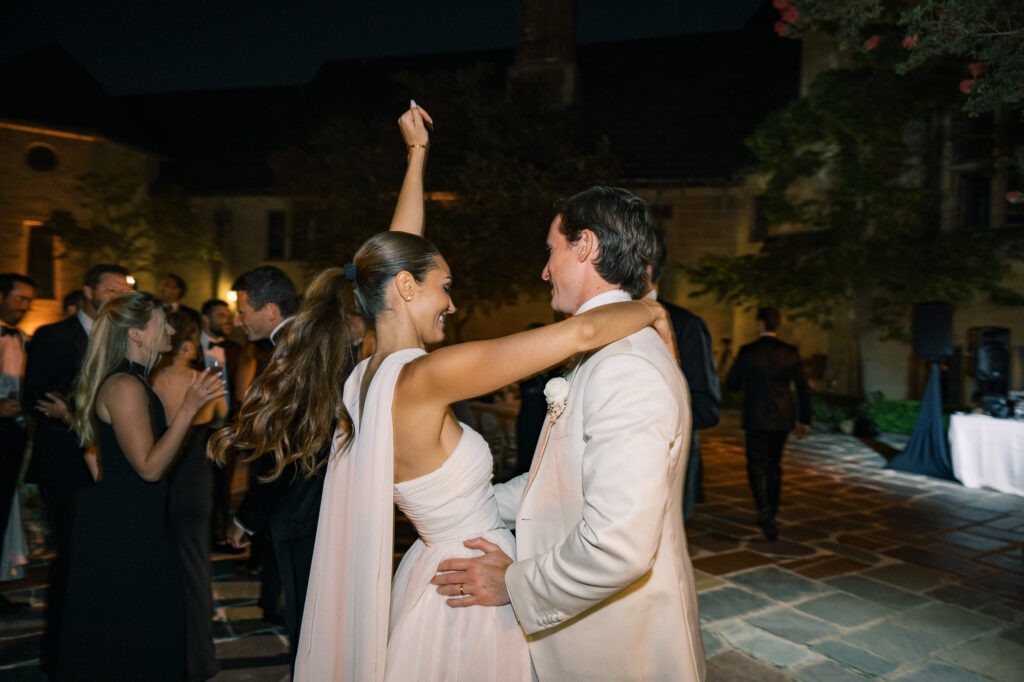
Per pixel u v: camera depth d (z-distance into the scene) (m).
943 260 11.81
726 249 16.56
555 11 17.78
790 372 5.08
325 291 1.68
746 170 15.05
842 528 5.45
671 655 1.37
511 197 13.61
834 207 12.52
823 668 3.14
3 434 3.75
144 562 2.31
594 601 1.27
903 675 3.09
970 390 12.09
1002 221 12.28
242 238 19.27
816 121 12.20
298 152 15.11
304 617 1.51
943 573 4.44
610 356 1.38
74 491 3.11
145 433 2.27
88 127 17.33
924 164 12.95
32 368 3.34
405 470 1.48
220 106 21.50
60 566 2.99
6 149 16.33
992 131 11.66
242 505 2.35
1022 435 6.57
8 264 16.44
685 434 1.44
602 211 1.54
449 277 1.61
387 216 14.23
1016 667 3.17
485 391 1.31
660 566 1.39
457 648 1.44
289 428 1.59
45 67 17.66
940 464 7.46
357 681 1.37
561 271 1.61
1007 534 5.34
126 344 2.37
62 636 2.26
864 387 13.40
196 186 19.30
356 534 1.41
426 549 1.55
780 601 3.93
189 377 2.89
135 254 16.98
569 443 1.43
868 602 3.93
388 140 14.61
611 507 1.22
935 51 3.83
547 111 17.70
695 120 17.81
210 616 2.87
